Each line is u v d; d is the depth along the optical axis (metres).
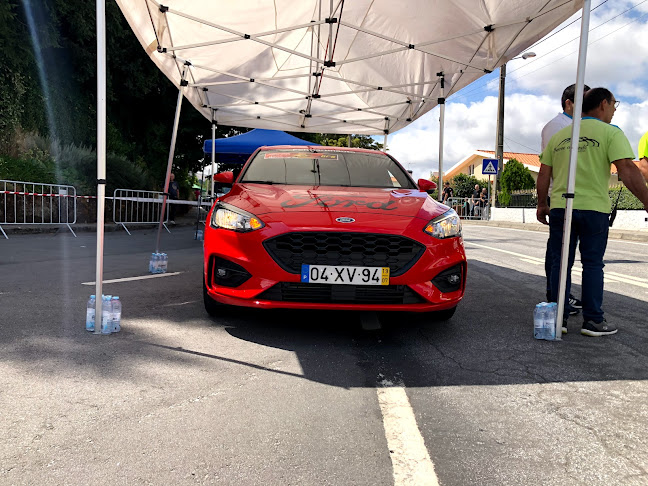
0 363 2.74
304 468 1.83
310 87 8.20
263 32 6.00
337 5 5.60
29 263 6.46
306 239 3.36
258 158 5.08
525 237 14.13
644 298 5.08
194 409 2.28
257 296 3.39
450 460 1.91
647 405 2.45
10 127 13.55
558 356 3.18
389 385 2.65
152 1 5.32
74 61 16.27
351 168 4.88
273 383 2.63
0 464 1.78
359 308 3.37
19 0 13.44
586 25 3.41
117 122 19.27
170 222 16.02
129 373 2.68
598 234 3.64
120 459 1.84
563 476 1.82
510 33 5.87
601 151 3.59
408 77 7.57
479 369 2.93
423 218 3.59
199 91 7.98
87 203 13.19
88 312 3.43
